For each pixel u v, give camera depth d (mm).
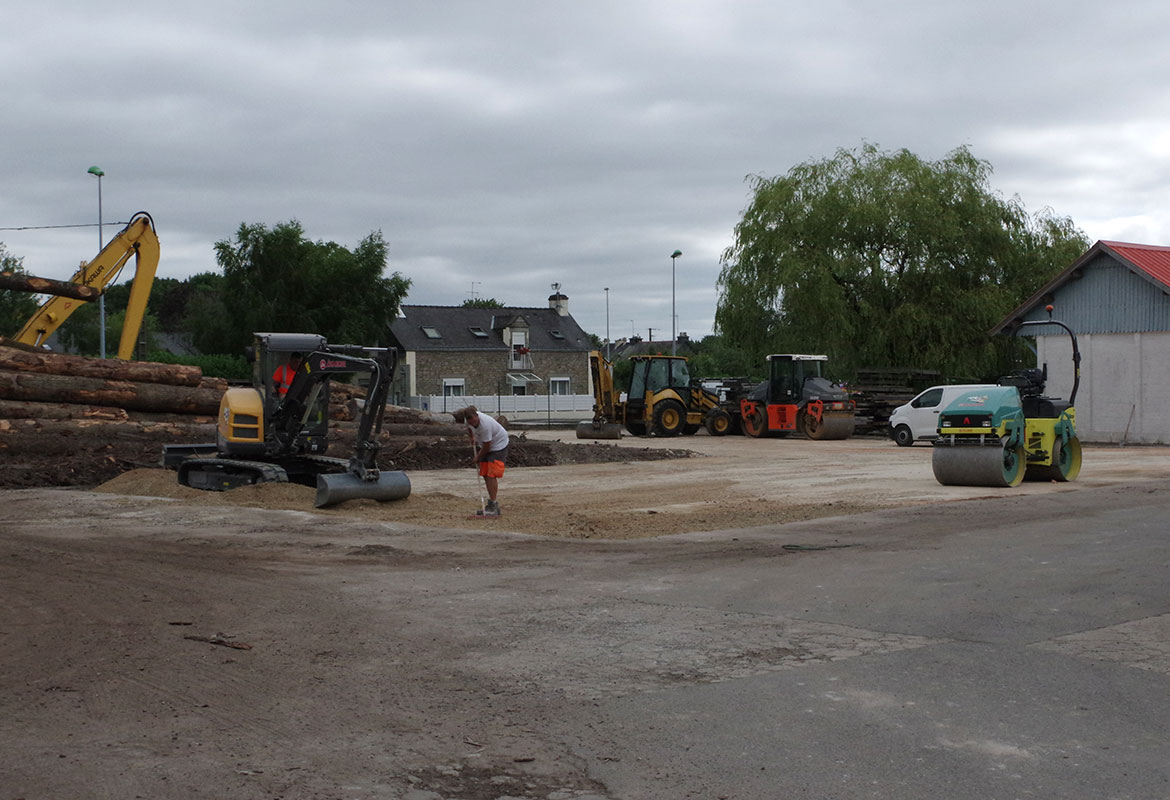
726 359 62219
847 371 37781
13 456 19688
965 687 5590
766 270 39031
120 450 20438
